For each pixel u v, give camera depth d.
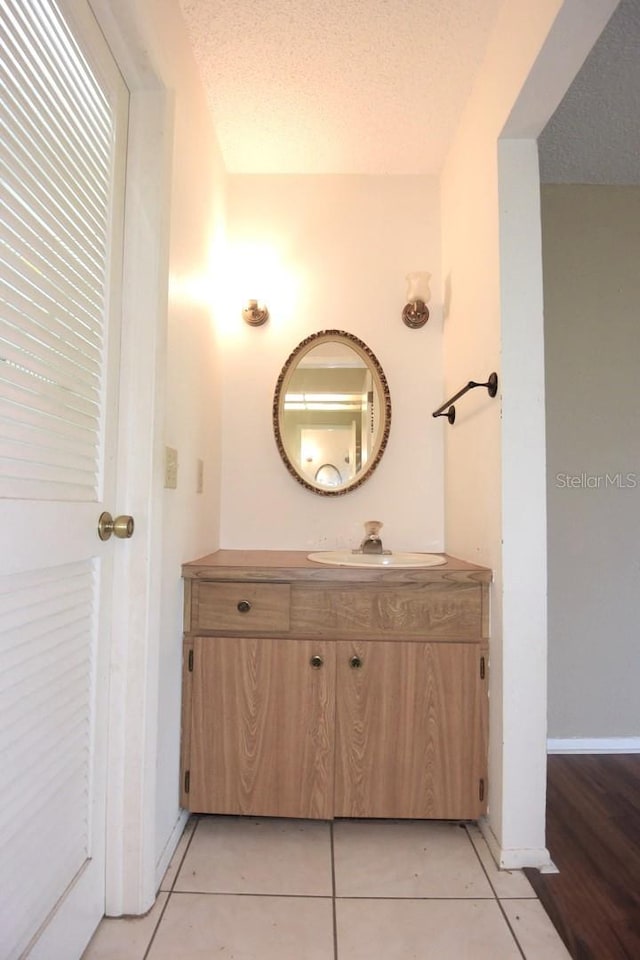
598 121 1.88
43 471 0.94
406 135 1.98
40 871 0.96
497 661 1.51
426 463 2.17
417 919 1.26
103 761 1.23
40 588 0.95
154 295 1.29
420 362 2.19
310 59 1.62
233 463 2.17
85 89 1.07
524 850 1.45
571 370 2.24
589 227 2.24
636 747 2.20
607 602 2.22
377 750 1.55
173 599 1.49
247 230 2.22
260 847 1.51
